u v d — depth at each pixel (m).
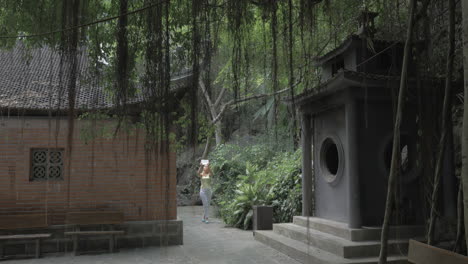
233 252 7.22
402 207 6.40
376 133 6.72
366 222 6.52
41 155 7.56
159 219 7.83
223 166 15.12
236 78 4.46
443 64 5.94
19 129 7.47
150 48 4.06
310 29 4.08
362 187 6.57
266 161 13.58
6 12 4.89
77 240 7.45
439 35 5.64
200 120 5.34
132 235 7.73
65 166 7.58
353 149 6.47
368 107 6.73
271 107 8.22
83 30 4.13
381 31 6.36
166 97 4.07
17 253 7.18
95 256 7.00
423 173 5.46
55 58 8.77
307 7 4.09
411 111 6.70
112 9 4.82
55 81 8.01
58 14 4.46
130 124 4.75
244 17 4.29
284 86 7.06
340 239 6.26
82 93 6.50
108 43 5.00
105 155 7.73
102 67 5.09
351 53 6.76
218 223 11.35
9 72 8.16
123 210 7.74
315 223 7.28
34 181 7.51
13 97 7.37
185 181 14.18
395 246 5.81
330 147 8.00
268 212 8.89
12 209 7.40
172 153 7.73
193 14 4.16
